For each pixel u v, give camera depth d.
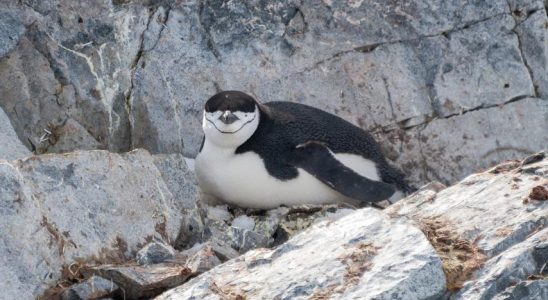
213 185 20.89
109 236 17.66
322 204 20.78
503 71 23.66
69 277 16.69
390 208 17.08
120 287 16.27
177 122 23.09
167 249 17.33
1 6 22.56
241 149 20.58
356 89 23.55
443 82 23.55
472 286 14.38
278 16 23.56
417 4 23.66
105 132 22.72
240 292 14.83
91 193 17.81
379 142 23.55
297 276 14.83
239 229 18.30
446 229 15.80
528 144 23.55
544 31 23.64
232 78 23.34
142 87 22.95
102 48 22.91
